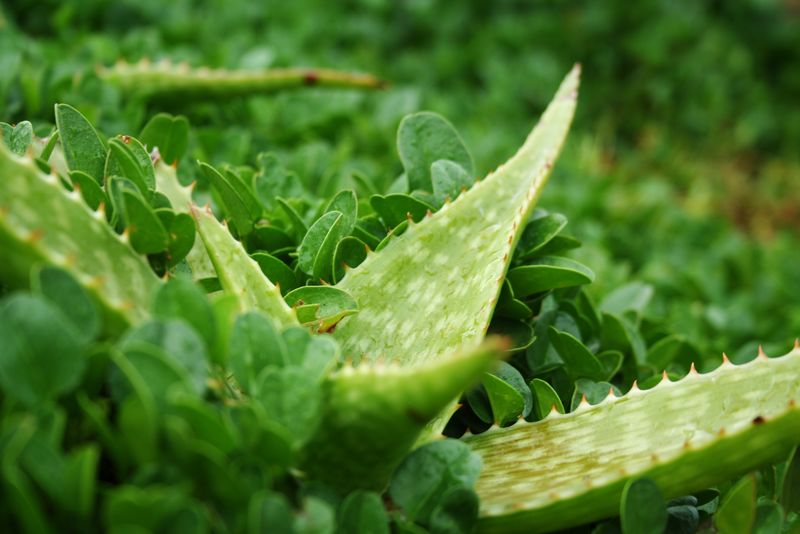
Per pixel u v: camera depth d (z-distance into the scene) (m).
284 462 0.42
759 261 1.06
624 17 1.45
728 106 1.50
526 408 0.52
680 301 0.82
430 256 0.51
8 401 0.41
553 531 0.47
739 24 1.61
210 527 0.41
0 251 0.42
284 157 0.75
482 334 0.49
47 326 0.41
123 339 0.42
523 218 0.52
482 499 0.46
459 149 0.59
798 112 1.58
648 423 0.49
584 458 0.48
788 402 0.46
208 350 0.43
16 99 0.67
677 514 0.48
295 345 0.43
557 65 1.40
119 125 0.68
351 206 0.53
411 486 0.45
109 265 0.45
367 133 0.87
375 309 0.51
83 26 0.85
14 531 0.40
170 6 0.93
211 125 0.76
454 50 1.28
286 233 0.57
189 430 0.41
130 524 0.39
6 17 0.79
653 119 1.45
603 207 1.01
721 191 1.43
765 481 0.52
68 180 0.49
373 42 1.22
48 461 0.40
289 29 1.09
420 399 0.42
